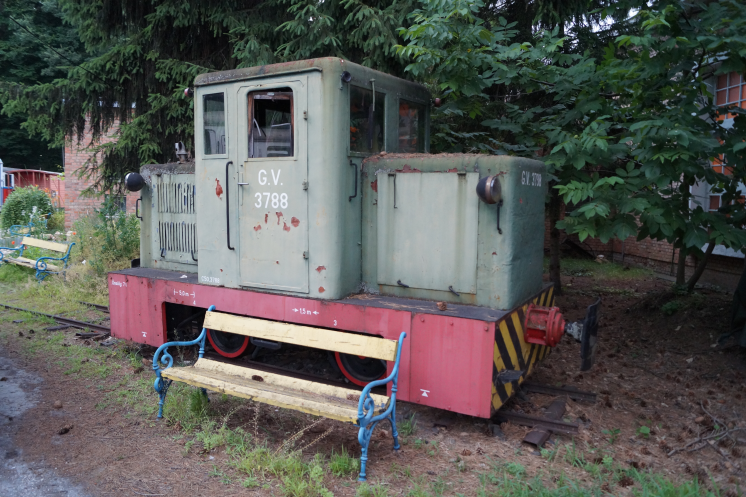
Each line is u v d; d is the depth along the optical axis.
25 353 5.60
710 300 6.77
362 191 4.28
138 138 8.08
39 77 21.89
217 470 3.29
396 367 3.51
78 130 9.04
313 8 6.69
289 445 3.53
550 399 4.46
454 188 3.92
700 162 4.92
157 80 8.31
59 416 4.08
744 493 3.14
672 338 6.01
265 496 3.01
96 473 3.26
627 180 4.71
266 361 5.30
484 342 3.52
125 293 5.45
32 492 3.06
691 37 4.41
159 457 3.46
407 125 4.90
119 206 9.86
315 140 3.98
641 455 3.60
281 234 4.25
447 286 4.00
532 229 4.17
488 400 3.53
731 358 5.22
